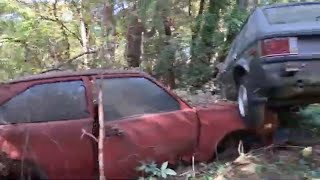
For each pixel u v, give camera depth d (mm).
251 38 5676
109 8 8578
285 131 6195
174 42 11812
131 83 5480
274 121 5793
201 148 5594
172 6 10961
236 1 12594
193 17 12375
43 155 5078
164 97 5555
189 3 12414
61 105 5246
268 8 6059
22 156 5039
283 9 5934
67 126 5152
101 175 4480
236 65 6070
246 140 5930
